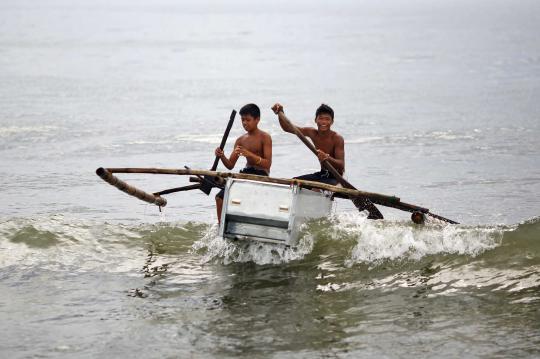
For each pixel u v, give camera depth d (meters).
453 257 20.23
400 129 55.47
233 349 15.76
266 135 22.84
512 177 38.69
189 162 43.19
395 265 20.31
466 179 38.59
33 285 19.92
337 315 17.47
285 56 128.38
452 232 20.92
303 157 44.69
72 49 142.00
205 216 31.27
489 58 117.31
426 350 15.48
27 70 101.50
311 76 96.12
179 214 31.61
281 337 16.30
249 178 20.39
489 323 16.66
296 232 20.41
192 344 16.05
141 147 47.72
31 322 17.45
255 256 21.50
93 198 34.12
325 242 21.38
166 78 93.50
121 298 18.91
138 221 30.30
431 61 115.75
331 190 20.38
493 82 86.62
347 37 184.38
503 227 21.23
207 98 74.50
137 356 15.53
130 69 104.81
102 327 17.06
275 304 18.28
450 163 42.91
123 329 16.92
